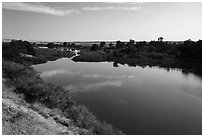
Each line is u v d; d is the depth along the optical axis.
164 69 43.22
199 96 21.88
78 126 9.82
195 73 37.78
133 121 14.13
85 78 30.02
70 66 44.31
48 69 37.28
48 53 70.12
